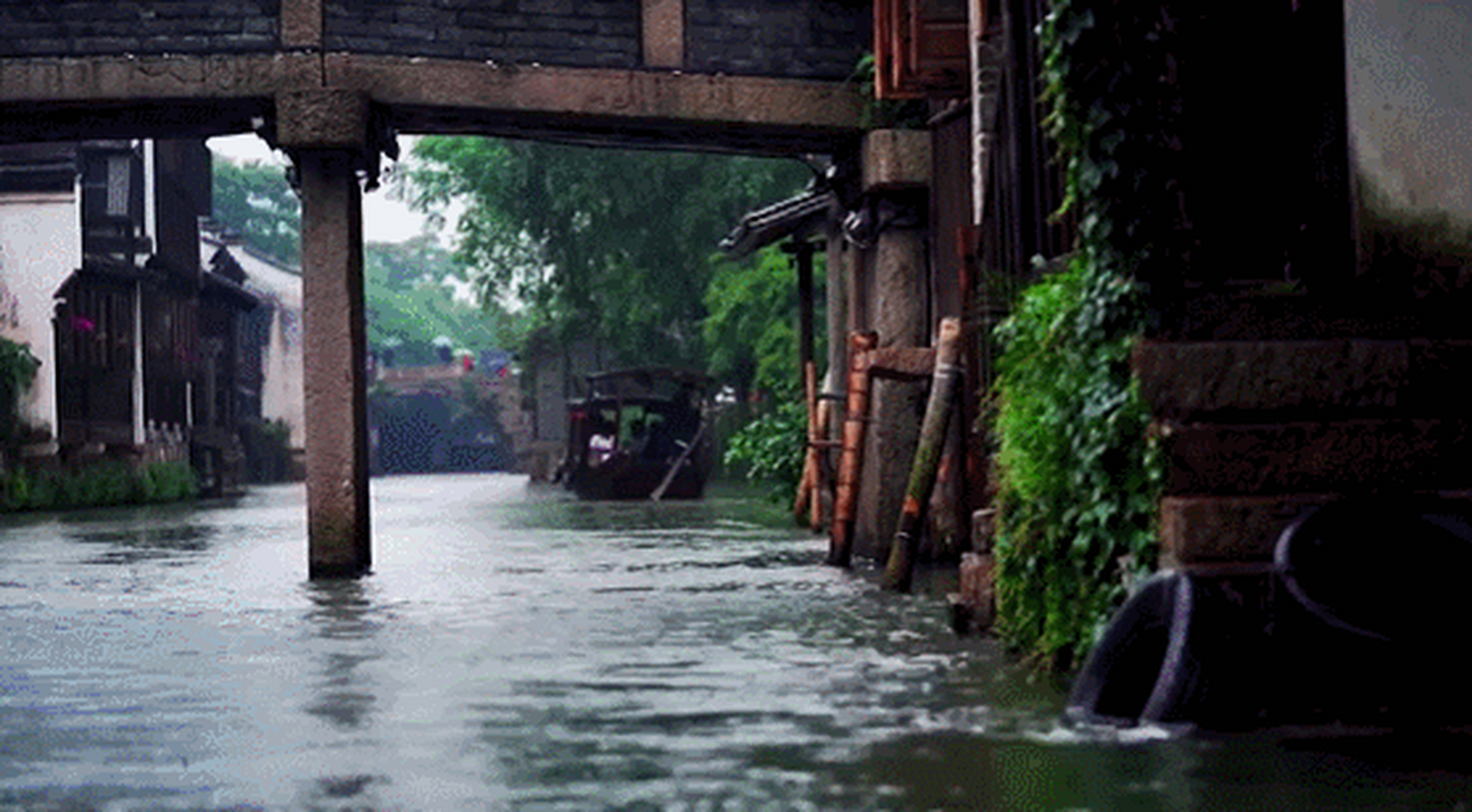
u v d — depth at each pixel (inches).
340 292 593.9
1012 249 383.2
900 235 627.2
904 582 496.1
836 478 829.2
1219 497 268.8
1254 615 261.4
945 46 516.7
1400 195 291.3
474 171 1822.1
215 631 424.8
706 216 1802.4
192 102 596.7
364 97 591.5
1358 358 272.1
